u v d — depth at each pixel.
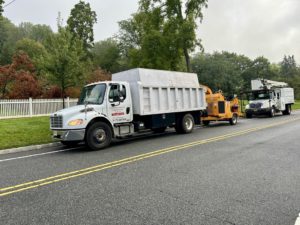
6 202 4.70
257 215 3.96
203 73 63.88
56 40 21.44
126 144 10.98
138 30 34.06
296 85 74.94
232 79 64.81
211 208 4.22
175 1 24.84
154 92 12.32
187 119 14.10
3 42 64.38
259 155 7.96
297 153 8.19
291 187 5.12
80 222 3.86
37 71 28.62
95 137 9.92
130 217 3.97
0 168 7.31
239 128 15.68
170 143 10.65
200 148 9.29
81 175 6.30
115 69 65.56
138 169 6.66
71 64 20.97
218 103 17.89
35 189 5.36
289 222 3.73
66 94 25.16
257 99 26.09
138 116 12.16
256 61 94.06
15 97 24.28
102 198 4.75
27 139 11.52
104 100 10.44
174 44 24.66
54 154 9.27
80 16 53.75
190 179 5.71
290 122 18.38
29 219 3.99
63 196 4.92
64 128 9.59
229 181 5.54
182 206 4.32
